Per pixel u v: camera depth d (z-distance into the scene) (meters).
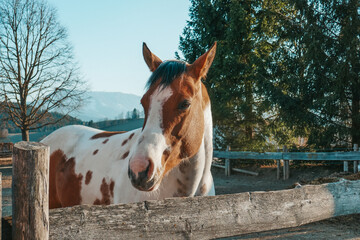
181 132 2.24
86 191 2.99
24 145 1.61
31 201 1.54
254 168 14.73
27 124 18.81
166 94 2.21
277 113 15.79
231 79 16.30
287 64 14.13
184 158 2.39
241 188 11.30
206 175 2.81
